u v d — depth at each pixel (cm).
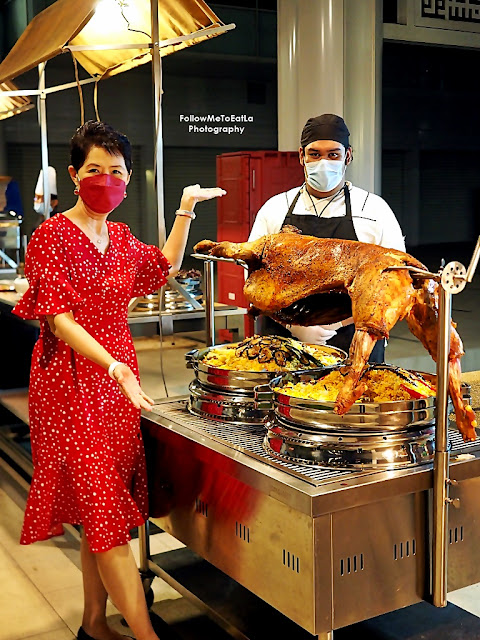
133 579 224
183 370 383
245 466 189
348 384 172
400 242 287
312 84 464
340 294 212
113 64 350
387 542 181
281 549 183
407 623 229
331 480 175
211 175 1102
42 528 224
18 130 998
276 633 224
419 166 1359
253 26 986
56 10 325
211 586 251
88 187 211
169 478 234
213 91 1050
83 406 217
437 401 175
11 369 471
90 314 219
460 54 1011
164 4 290
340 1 451
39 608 277
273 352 229
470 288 885
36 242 212
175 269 253
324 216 284
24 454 423
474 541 196
